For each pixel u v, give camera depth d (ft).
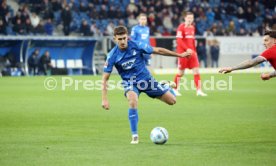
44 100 172.65
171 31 345.92
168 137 97.50
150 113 139.85
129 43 93.97
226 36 336.90
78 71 320.50
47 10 324.19
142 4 351.25
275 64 87.04
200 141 95.50
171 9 357.61
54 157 80.79
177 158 79.41
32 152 84.99
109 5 350.02
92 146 90.38
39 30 311.88
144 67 95.86
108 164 75.61
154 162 76.74
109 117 131.54
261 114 136.98
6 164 76.13
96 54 323.57
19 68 305.12
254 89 218.18
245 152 84.23
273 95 191.72
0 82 250.78
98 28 333.83
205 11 368.07
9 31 307.78
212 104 161.79
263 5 388.78
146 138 99.66
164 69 324.80
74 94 195.00
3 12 303.89
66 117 131.23
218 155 81.66
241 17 377.30
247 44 340.80
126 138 99.45
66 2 339.98
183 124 118.73
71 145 91.45
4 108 150.41
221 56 336.08
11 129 111.34
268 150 86.02
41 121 123.95
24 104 160.66
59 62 316.40
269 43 87.30
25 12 310.65
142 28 192.44
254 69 352.08
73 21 323.57
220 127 113.50
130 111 93.71
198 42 328.90
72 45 318.24
